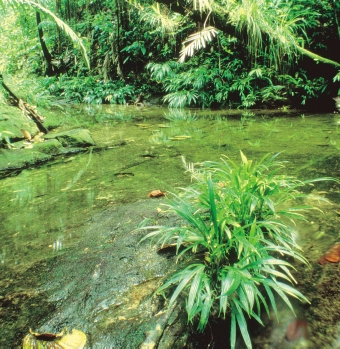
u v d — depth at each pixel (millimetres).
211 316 1115
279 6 6520
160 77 8141
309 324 1074
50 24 10305
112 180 2469
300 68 6418
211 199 1227
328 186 2141
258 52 6359
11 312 1175
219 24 5531
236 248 1323
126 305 1182
